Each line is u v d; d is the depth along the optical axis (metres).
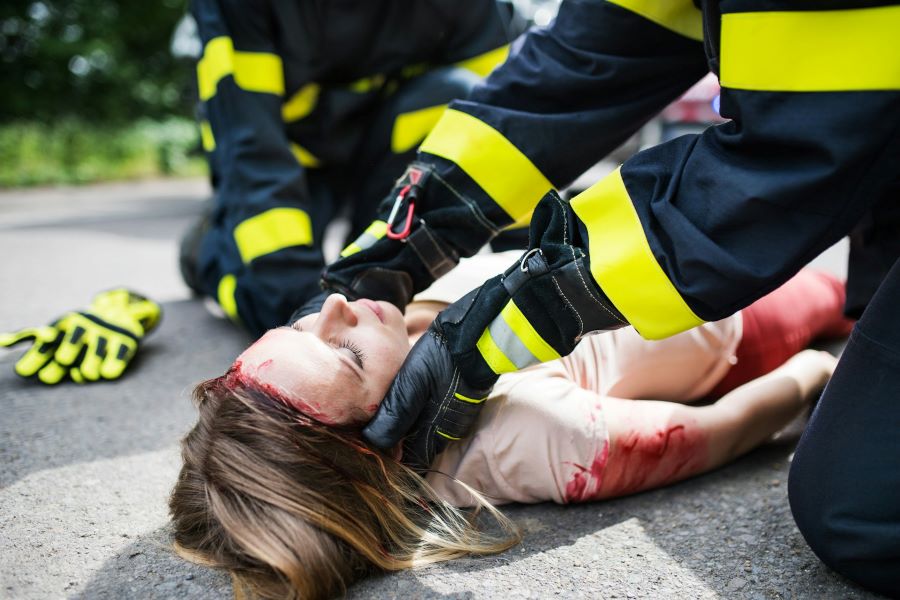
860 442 1.11
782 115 1.03
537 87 1.48
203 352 2.46
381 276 1.55
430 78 2.32
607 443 1.44
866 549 1.10
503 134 1.50
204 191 9.87
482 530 1.43
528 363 1.28
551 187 1.55
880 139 0.99
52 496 1.53
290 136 2.42
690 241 1.11
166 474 1.63
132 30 13.78
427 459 1.42
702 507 1.48
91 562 1.30
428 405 1.35
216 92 2.16
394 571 1.29
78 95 13.19
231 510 1.22
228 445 1.25
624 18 1.38
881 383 1.09
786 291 1.99
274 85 2.20
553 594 1.21
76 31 13.09
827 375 1.82
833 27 0.98
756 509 1.46
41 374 2.17
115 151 11.79
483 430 1.46
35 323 2.78
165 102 14.25
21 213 6.78
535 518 1.47
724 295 1.12
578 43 1.44
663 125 4.50
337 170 2.57
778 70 1.02
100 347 2.24
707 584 1.22
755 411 1.62
